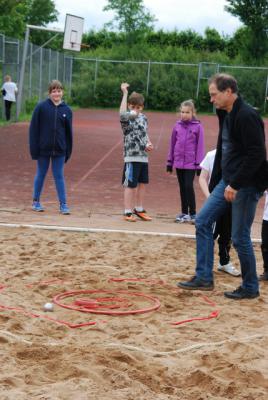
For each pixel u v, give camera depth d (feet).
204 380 13.34
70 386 12.52
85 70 154.40
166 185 45.39
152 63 152.56
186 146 32.27
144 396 12.33
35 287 20.54
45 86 119.96
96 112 133.39
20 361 13.97
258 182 19.60
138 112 32.19
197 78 150.10
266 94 144.97
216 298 20.33
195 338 16.22
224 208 20.79
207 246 21.04
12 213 33.40
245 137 18.95
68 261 24.32
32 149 33.47
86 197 39.42
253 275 20.35
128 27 201.36
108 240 28.12
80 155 59.62
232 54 193.16
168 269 23.72
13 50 94.27
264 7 169.89
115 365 13.84
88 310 18.34
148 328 16.99
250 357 14.87
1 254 24.90
